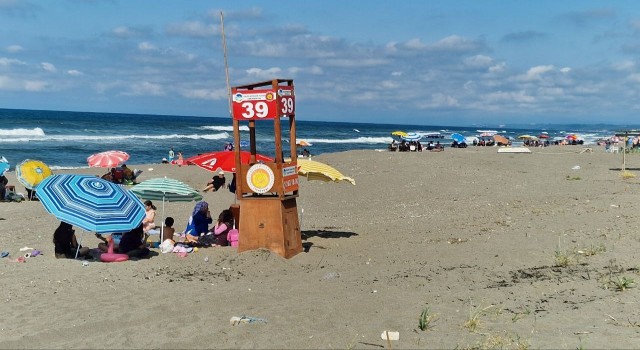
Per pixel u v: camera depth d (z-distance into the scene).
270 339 5.88
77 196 9.84
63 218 9.46
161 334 6.12
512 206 15.92
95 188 10.10
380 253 10.34
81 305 7.32
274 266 9.40
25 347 5.89
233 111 10.21
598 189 19.00
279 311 6.84
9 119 89.50
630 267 7.89
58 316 6.89
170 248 10.84
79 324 6.51
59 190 9.86
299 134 94.44
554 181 22.88
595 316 6.02
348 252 10.61
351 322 6.34
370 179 23.94
